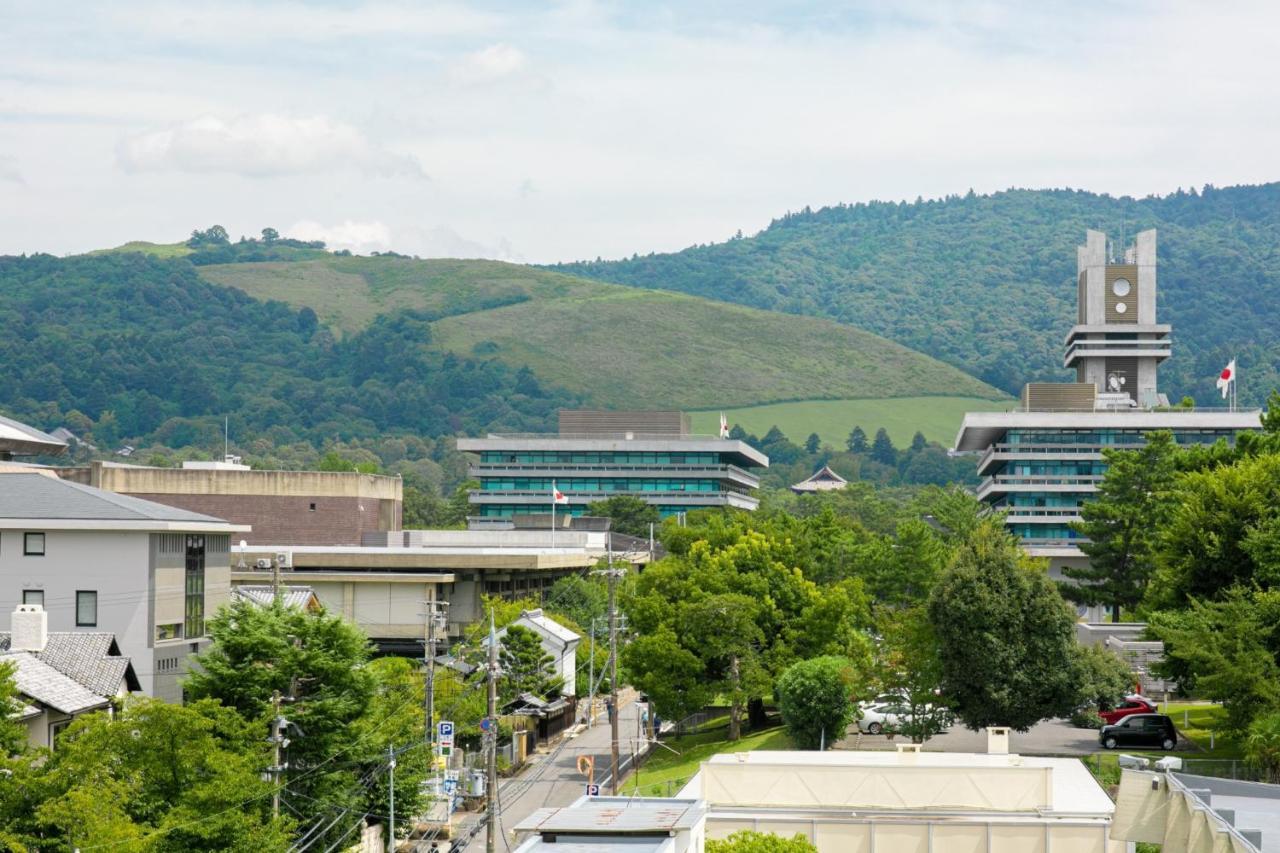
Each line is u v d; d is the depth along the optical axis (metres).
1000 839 67.38
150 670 94.31
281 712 69.56
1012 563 93.62
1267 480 95.31
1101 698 94.12
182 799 58.94
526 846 46.12
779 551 128.00
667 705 116.88
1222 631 84.38
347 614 153.62
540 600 172.50
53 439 158.88
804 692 102.00
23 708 62.16
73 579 94.88
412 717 80.06
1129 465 150.00
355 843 74.19
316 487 195.12
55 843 54.53
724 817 69.00
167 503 191.50
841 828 68.44
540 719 124.94
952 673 93.50
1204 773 81.12
